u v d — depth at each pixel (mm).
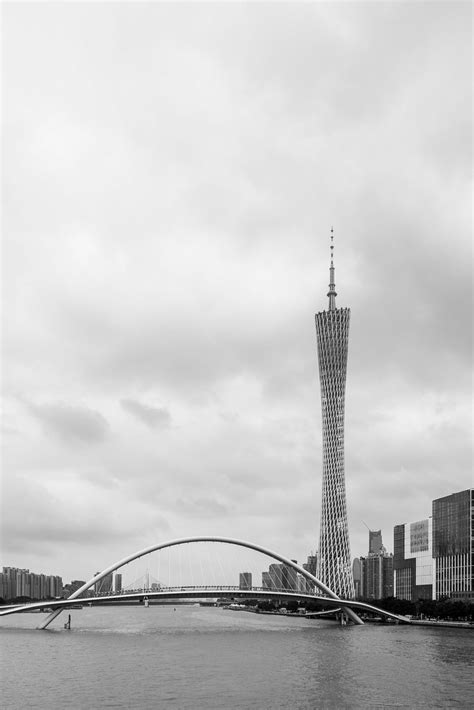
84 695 118312
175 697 116500
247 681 132375
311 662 159750
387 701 113625
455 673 142125
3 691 122188
